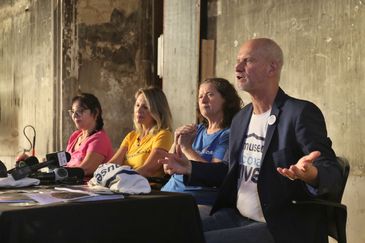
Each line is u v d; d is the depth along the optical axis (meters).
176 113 6.08
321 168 2.62
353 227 4.19
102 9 7.24
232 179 3.20
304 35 4.63
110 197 2.55
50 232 2.29
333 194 2.79
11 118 9.55
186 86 5.94
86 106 5.00
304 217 2.87
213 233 2.89
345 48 4.25
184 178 3.29
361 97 4.12
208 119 3.79
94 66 7.25
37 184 3.16
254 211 3.05
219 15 5.64
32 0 8.71
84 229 2.38
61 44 7.25
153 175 4.21
